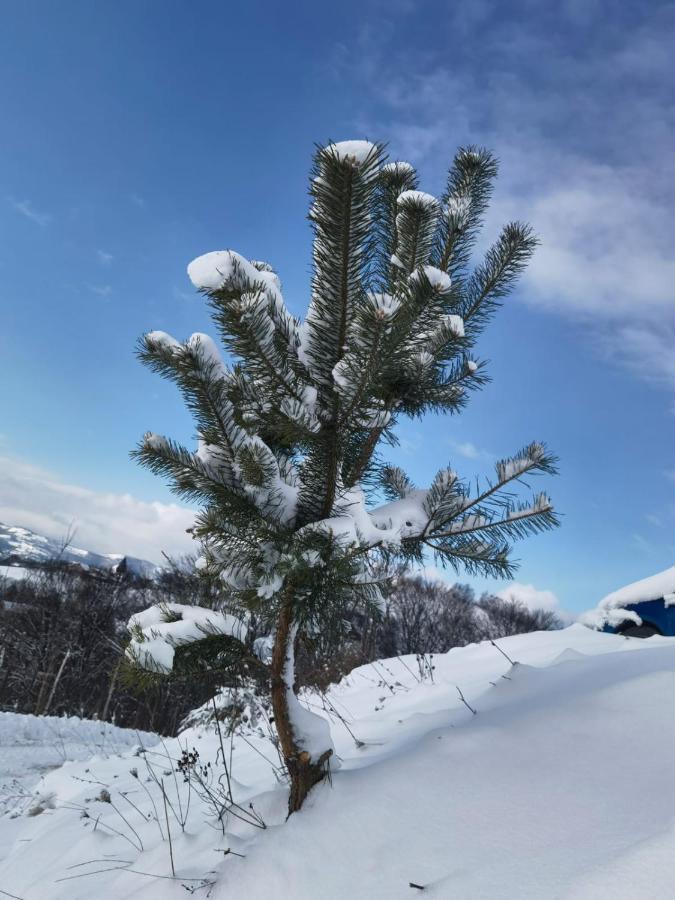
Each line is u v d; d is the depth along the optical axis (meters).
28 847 3.67
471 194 3.15
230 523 2.49
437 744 2.40
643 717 2.18
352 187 1.92
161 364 2.38
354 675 6.62
